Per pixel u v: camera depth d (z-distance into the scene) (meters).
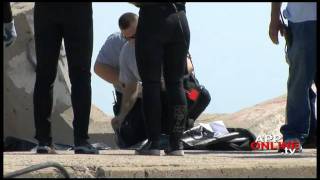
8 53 34.81
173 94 22.80
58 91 35.09
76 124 23.81
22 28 34.94
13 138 31.53
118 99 30.53
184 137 29.55
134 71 28.95
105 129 37.69
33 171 15.70
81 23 23.52
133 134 29.62
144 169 16.73
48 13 23.55
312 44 23.52
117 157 20.41
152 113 22.56
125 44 29.11
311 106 26.81
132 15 28.22
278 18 24.17
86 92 23.80
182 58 22.88
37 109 23.89
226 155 23.06
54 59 23.84
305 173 17.78
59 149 30.36
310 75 23.78
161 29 22.39
